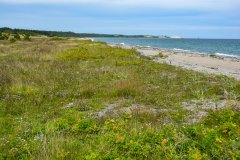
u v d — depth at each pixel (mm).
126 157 6621
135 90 14969
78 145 7609
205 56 44750
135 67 24094
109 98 14102
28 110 12000
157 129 8516
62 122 9484
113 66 24516
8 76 17906
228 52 69938
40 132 8891
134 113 10945
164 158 6465
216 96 13945
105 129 8883
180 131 7957
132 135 7641
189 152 6543
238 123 8883
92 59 30359
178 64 29719
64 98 14148
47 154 6840
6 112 11656
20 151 7324
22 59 27922
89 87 15984
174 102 13180
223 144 6777
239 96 13695
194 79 18844
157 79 18641
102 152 6895
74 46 49469
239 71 26094
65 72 20672
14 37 72938
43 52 35406
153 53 46844
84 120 9422
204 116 10406
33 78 17828
